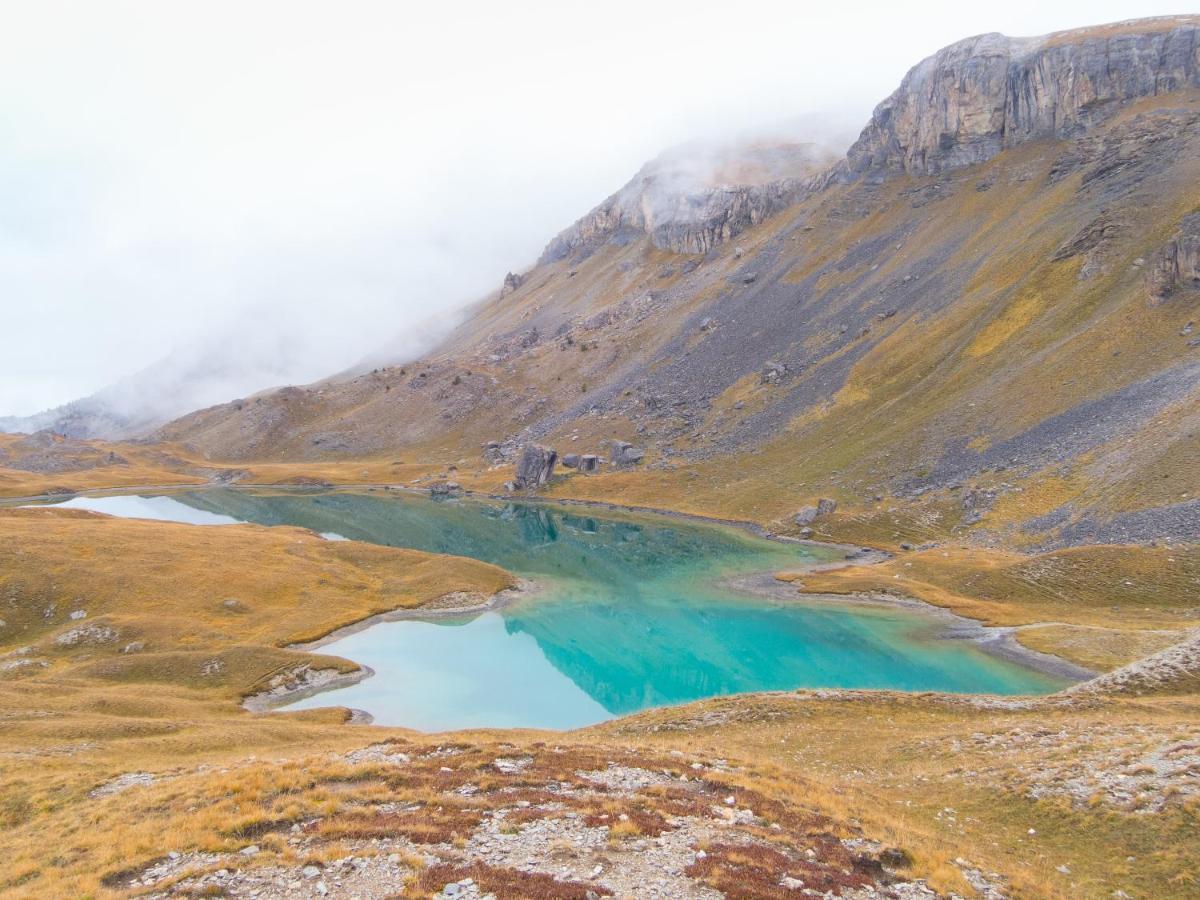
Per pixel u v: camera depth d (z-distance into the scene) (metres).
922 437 164.38
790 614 105.31
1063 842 27.00
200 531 147.38
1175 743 31.72
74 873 21.33
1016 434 144.50
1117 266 166.75
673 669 88.12
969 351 181.88
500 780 29.08
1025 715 47.66
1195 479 99.38
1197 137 189.25
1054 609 91.69
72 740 50.31
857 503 155.50
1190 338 134.00
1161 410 119.81
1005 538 117.81
